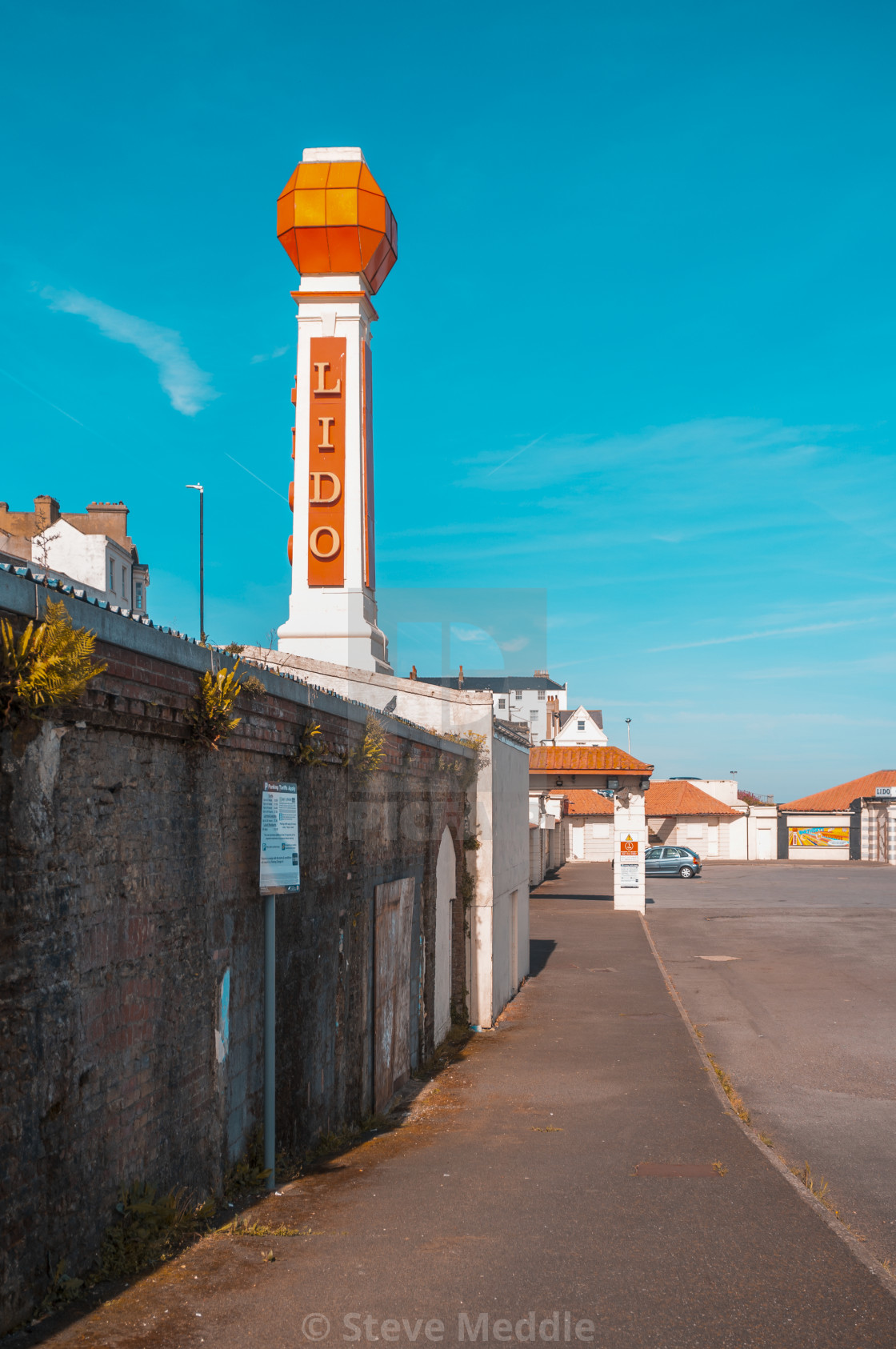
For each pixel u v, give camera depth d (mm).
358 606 15188
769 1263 5293
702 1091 10672
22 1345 3885
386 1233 5738
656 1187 6973
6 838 3928
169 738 5363
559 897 39250
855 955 23297
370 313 16344
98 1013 4625
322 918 8195
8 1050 3936
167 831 5359
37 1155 4129
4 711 3883
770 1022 15844
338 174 15664
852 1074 12445
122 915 4852
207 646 5965
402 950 10977
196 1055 5734
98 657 4523
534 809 45500
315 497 15414
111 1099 4746
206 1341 4086
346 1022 8828
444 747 13531
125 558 40031
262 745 6656
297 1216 6020
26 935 4055
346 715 8633
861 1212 7645
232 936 6285
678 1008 16484
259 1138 6715
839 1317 4570
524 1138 8656
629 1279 5023
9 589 3875
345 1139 8602
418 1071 11789
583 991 18328
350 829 9023
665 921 30922
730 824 70000
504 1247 5516
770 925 29594
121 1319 4203
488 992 15008
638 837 34125
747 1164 7680
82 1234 4488
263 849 6512
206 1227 5539
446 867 13828
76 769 4430
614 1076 11508
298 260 15719
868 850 65688
